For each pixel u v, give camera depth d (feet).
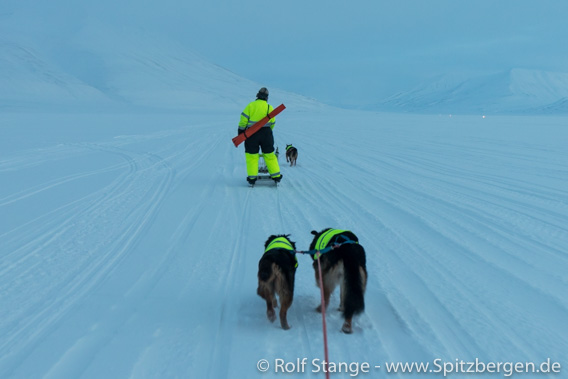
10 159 55.52
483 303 16.99
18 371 12.48
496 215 29.91
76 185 39.24
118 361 12.98
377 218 28.81
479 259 21.65
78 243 23.79
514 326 15.26
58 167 49.60
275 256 14.58
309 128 139.44
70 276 19.42
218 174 46.34
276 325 15.23
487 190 38.55
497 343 14.16
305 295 17.74
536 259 21.71
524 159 59.77
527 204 33.17
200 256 21.80
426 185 40.88
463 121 201.36
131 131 107.86
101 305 16.66
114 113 273.33
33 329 14.87
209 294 17.60
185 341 14.12
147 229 26.32
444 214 30.07
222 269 20.16
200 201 33.60
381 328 15.05
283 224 27.25
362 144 83.05
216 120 182.91
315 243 16.55
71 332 14.67
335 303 17.06
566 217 29.48
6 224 27.17
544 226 27.30
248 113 37.78
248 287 18.24
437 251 22.76
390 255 22.13
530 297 17.53
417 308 16.55
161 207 31.60
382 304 16.85
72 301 16.99
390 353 13.53
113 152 64.39
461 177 45.44
